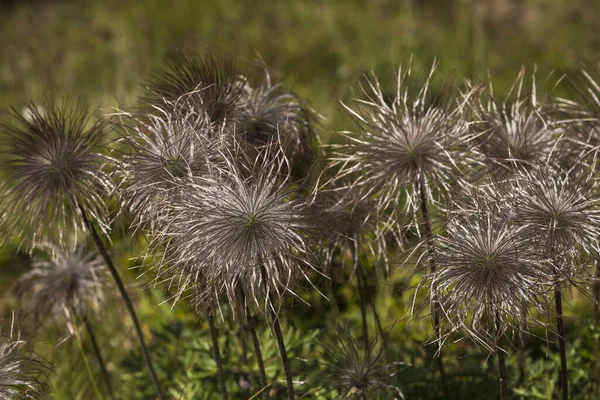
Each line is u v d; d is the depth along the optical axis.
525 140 2.63
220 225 2.10
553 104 2.89
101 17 8.88
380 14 8.30
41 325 3.30
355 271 3.01
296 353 3.33
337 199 2.79
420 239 2.55
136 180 2.34
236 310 2.54
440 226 2.45
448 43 7.34
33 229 2.60
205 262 2.17
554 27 7.79
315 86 6.75
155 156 2.34
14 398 2.45
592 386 3.05
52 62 7.69
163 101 2.56
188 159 2.32
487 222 2.21
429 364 3.17
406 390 3.04
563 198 2.23
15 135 2.64
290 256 2.12
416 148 2.51
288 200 2.28
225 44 7.68
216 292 2.19
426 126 2.54
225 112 2.50
